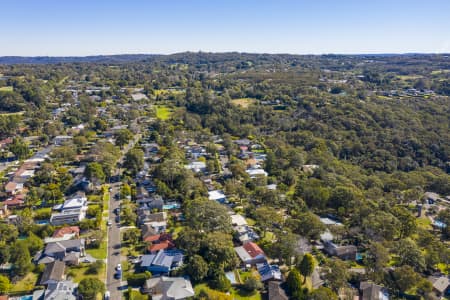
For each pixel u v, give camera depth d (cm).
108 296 6106
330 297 5878
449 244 8862
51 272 6488
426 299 6375
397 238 8794
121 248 7756
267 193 10425
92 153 13712
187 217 8725
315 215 9312
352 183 12019
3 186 10775
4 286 5962
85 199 10100
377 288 6506
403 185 12012
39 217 9025
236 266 7144
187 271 6756
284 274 7044
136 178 12144
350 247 7881
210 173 13025
